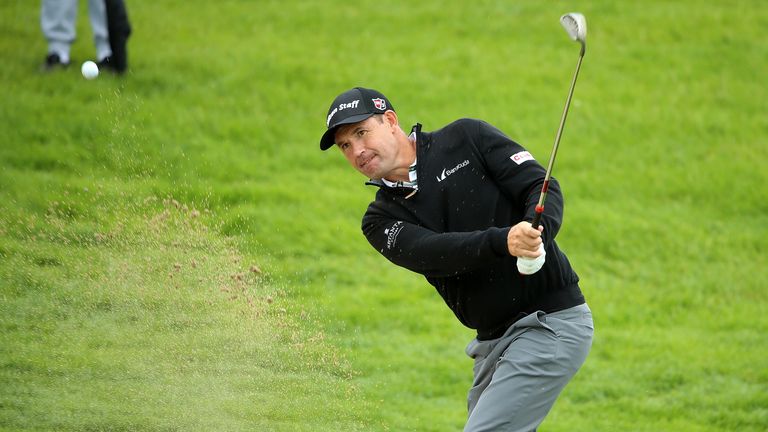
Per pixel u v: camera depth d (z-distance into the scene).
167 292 20.41
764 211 36.16
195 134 35.44
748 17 53.22
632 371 24.94
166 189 27.95
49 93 35.62
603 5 53.56
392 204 14.08
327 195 33.53
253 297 20.80
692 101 44.09
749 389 24.06
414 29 49.06
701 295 30.23
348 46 46.03
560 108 42.09
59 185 28.48
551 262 13.79
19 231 24.06
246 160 34.69
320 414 19.20
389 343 25.28
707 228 34.66
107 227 23.45
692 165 38.81
